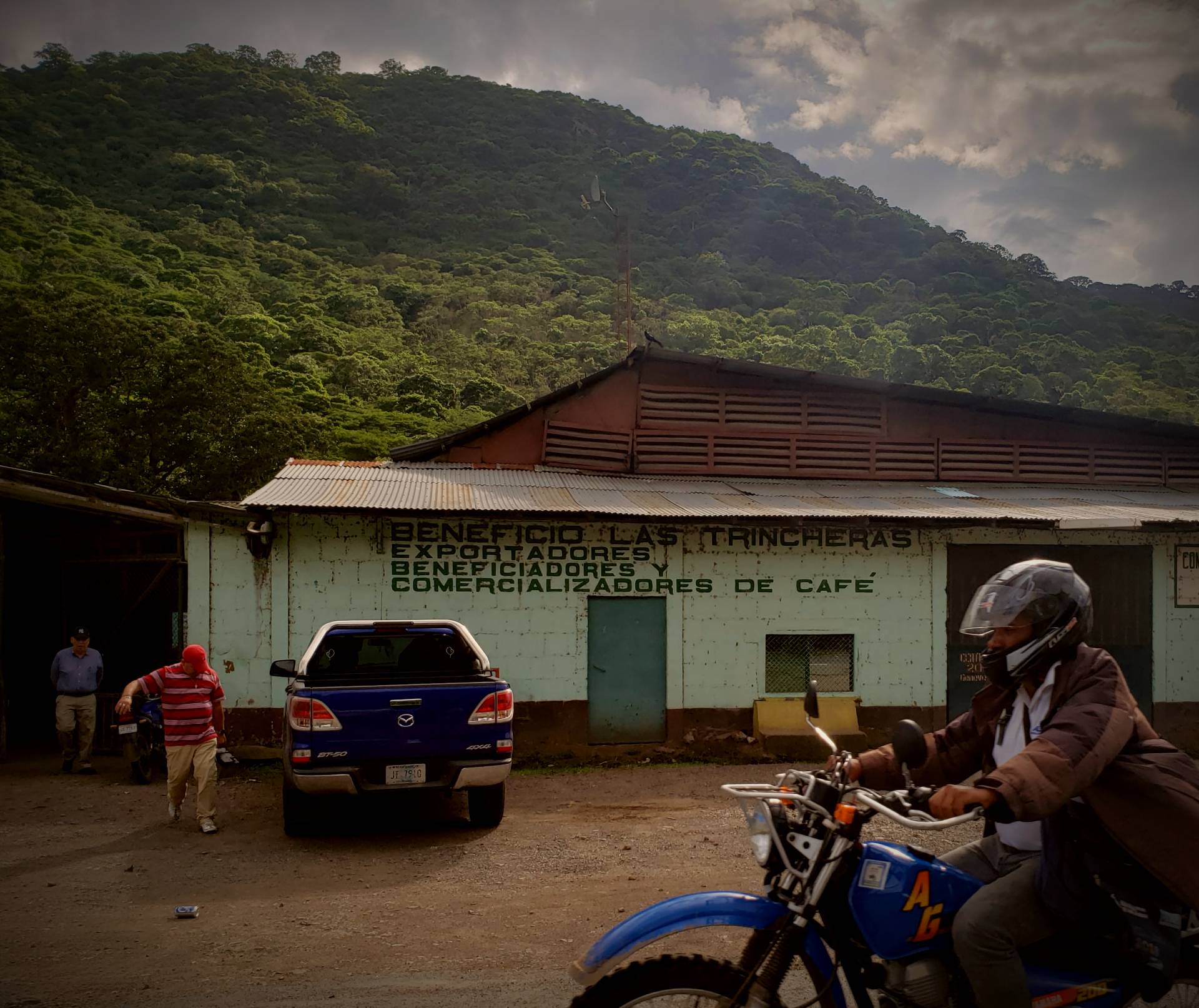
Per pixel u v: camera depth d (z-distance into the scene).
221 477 24.48
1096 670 2.64
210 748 8.42
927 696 13.10
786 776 2.86
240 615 11.84
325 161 166.50
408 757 7.71
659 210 173.12
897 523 12.28
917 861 2.68
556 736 12.30
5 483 11.34
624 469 15.68
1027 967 2.69
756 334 95.31
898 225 154.88
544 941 5.20
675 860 7.11
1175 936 2.63
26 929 5.51
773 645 12.95
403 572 12.12
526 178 177.50
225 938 5.31
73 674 11.54
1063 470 16.70
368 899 6.12
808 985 4.32
